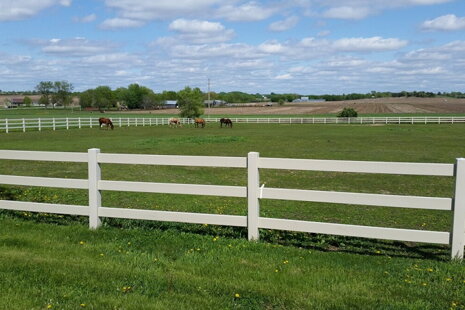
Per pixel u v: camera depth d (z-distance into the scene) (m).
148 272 4.57
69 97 148.25
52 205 6.53
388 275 4.57
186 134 35.50
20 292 4.04
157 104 163.75
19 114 106.38
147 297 3.95
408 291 4.14
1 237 5.76
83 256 5.08
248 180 5.65
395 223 7.53
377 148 22.91
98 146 23.05
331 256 5.17
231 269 4.71
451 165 4.97
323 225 5.45
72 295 3.98
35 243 5.56
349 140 28.81
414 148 22.92
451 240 5.04
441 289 4.19
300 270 4.70
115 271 4.56
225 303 3.85
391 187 11.53
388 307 3.78
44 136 30.69
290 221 5.57
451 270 4.67
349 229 5.36
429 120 58.22
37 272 4.51
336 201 5.38
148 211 6.10
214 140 27.69
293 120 64.44
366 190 11.10
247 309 3.77
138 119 59.34
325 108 143.25
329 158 18.14
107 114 112.62
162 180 12.39
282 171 14.52
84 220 6.96
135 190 6.12
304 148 22.81
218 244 5.55
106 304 3.81
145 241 5.71
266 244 5.55
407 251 5.64
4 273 4.45
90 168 6.24
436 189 11.26
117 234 6.03
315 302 3.88
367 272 4.64
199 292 4.10
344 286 4.24
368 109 134.88
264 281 4.38
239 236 6.06
